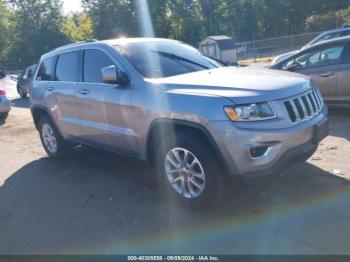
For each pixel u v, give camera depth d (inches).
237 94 141.9
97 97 191.6
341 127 271.7
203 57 213.6
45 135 254.7
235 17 2379.4
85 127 206.7
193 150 150.3
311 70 313.3
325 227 139.1
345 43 293.7
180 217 155.9
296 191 169.5
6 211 178.2
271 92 144.9
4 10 2484.0
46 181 212.4
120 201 176.4
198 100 146.2
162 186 171.9
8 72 2229.3
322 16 2359.7
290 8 2415.1
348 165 196.2
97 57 199.2
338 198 160.4
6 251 142.9
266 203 160.9
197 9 2298.2
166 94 157.0
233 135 137.9
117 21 2112.5
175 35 2207.2
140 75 174.1
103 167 226.2
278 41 1391.5
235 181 143.6
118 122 182.7
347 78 290.5
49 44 2412.6
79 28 2605.8
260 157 139.6
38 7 2397.9
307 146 151.9
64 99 219.5
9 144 319.3
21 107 610.2
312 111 160.7
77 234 150.3
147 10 2116.1
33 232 155.5
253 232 140.3
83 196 186.4
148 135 167.8
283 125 143.1
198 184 154.7
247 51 1437.0
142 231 147.7
